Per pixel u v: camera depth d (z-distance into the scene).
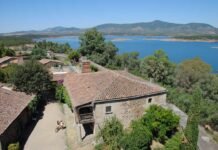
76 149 24.39
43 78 40.56
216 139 28.78
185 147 22.62
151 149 22.61
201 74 55.88
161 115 24.05
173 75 61.25
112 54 77.81
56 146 25.66
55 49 126.12
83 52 77.81
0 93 29.31
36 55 97.38
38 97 39.88
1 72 49.44
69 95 30.80
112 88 26.78
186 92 55.06
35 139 27.50
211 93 50.72
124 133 24.00
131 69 73.00
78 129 26.42
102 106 25.38
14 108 28.02
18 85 39.28
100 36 76.44
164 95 28.80
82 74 34.69
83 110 28.42
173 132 25.12
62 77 48.12
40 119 33.72
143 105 27.39
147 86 28.47
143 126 23.73
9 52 101.12
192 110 23.53
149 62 62.41
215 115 33.97
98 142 24.41
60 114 35.50
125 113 26.50
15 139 26.81
